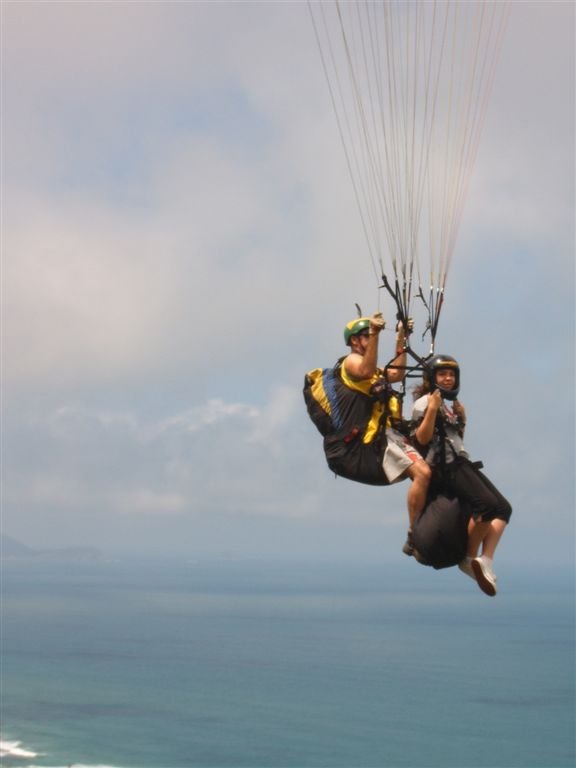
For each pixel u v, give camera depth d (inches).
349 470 425.4
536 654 6471.5
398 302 416.5
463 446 430.9
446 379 420.5
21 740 3585.1
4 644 6855.3
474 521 429.7
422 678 5246.1
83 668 5565.9
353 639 7465.6
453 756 3378.4
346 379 427.2
